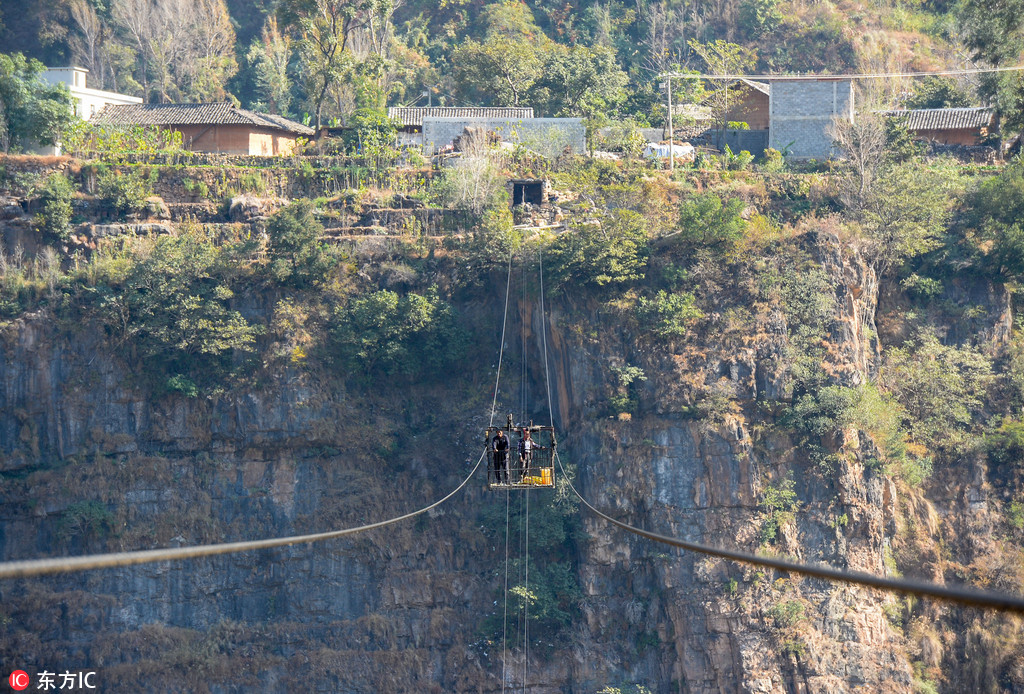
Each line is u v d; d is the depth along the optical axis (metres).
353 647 72.69
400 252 81.44
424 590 73.81
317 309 79.44
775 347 73.62
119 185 83.50
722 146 95.75
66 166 85.06
